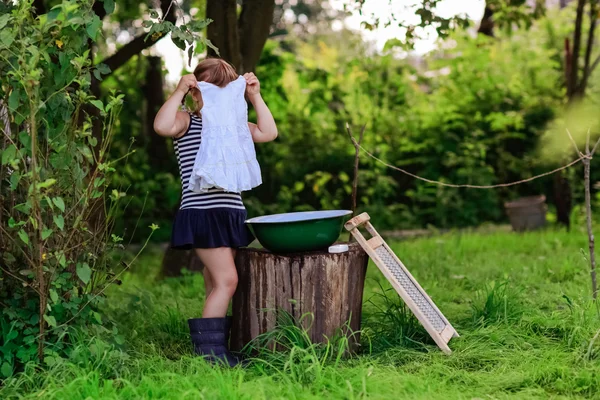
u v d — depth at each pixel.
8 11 4.20
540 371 4.07
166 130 4.45
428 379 4.02
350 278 4.63
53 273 4.11
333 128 14.42
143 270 9.63
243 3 8.32
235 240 4.55
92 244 4.52
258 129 4.83
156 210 12.73
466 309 5.75
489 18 14.96
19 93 3.92
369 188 14.02
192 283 7.60
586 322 4.80
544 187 14.12
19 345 4.21
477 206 13.68
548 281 6.72
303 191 14.17
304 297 4.53
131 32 14.41
